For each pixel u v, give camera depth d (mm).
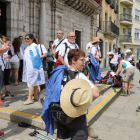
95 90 2195
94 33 15891
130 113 5082
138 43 34438
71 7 11727
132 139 3549
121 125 4227
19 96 5449
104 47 21172
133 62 8742
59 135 2336
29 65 4531
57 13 10148
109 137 3600
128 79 7078
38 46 4699
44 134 3398
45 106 2186
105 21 20516
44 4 8922
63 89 2049
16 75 7020
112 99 6105
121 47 31828
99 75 5906
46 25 9531
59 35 5512
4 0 7152
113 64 9711
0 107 4363
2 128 3613
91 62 5770
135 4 32469
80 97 1904
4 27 7578
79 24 13211
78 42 13547
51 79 2285
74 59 2297
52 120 2318
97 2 14656
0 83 4266
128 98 6777
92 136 3500
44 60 9109
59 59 3863
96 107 4953
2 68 4246
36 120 3650
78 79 2062
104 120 4512
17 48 6742
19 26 7805
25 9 8266
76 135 2145
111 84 7812
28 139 3234
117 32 25188
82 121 2176
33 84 4605
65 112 2006
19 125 3699
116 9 26719
